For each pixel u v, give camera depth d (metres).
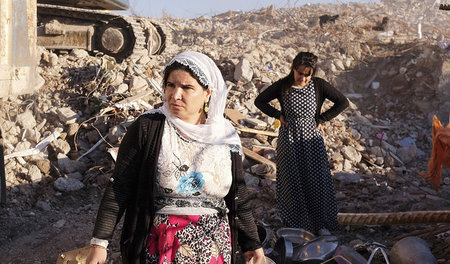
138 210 2.24
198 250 2.21
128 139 2.27
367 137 8.34
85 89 8.20
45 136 7.22
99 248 2.21
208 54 10.98
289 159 4.70
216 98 2.34
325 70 11.06
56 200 6.13
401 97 10.05
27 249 5.00
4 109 7.40
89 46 11.05
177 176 2.24
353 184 6.43
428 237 4.41
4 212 5.66
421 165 7.57
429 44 11.55
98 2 11.18
